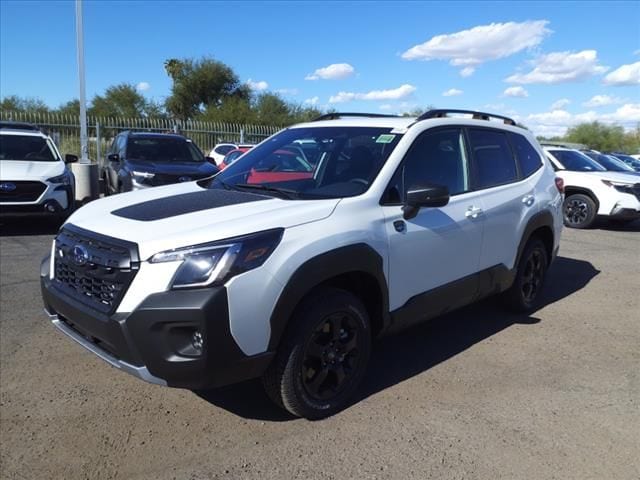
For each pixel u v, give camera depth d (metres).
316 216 3.18
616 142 47.31
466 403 3.57
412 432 3.21
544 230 5.36
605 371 4.13
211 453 2.97
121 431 3.17
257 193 3.66
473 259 4.28
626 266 7.72
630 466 2.94
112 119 22.11
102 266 2.92
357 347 3.44
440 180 4.07
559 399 3.66
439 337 4.73
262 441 3.09
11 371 3.87
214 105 48.03
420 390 3.74
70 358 4.11
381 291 3.48
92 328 2.94
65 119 20.94
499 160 4.83
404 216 3.61
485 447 3.07
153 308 2.71
